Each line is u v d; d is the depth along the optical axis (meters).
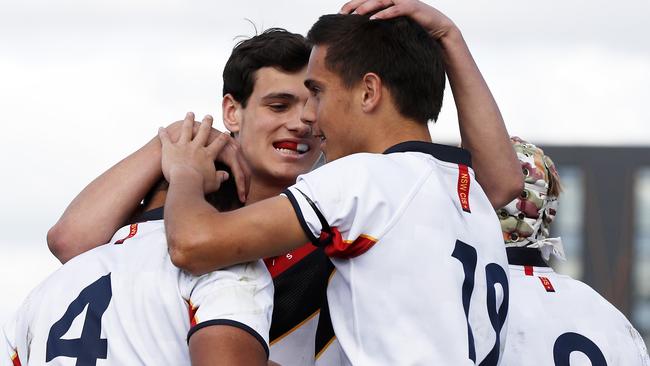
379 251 7.45
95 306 7.60
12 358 8.05
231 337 7.07
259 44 10.13
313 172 7.57
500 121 9.25
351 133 8.15
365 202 7.41
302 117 8.63
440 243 7.56
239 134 10.34
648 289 26.17
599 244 26.27
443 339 7.37
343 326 7.62
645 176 26.23
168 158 8.42
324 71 8.18
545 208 10.78
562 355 9.91
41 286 8.12
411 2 8.76
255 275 7.46
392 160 7.77
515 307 10.12
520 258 10.55
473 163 9.30
